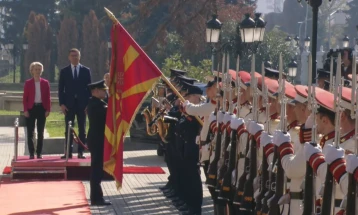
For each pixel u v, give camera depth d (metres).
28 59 112.69
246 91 16.22
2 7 140.62
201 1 64.69
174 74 23.09
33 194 22.67
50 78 119.62
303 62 58.00
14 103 50.50
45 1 136.88
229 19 68.50
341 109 11.05
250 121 13.77
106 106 21.53
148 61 20.86
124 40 21.19
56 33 131.00
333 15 134.25
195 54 71.94
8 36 139.62
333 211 10.36
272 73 18.58
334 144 10.45
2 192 23.08
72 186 24.31
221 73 18.00
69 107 28.06
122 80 21.05
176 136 20.12
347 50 20.08
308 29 130.00
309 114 12.02
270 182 12.49
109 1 113.94
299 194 11.97
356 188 9.71
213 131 16.86
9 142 40.28
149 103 33.16
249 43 29.81
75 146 35.00
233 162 14.84
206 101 18.73
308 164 10.93
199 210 19.66
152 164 31.47
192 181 19.53
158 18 93.94
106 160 21.09
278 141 12.02
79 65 28.36
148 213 20.19
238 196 14.07
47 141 35.75
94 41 105.75
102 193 21.67
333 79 12.75
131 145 37.56
